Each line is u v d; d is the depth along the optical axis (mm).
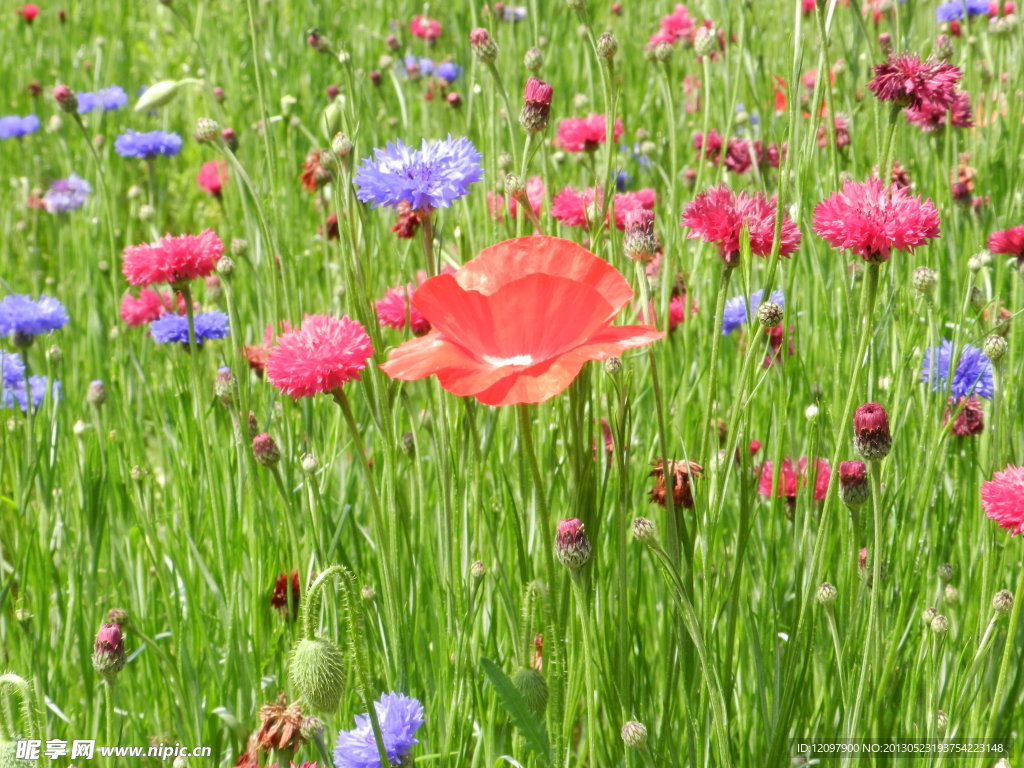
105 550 1233
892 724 1079
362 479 1192
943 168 1308
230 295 1111
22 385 1268
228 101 2049
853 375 972
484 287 953
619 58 1932
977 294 1136
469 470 1064
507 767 1048
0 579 1206
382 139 1611
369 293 1036
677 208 1196
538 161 1336
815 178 1270
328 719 1058
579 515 980
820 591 995
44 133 2291
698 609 1010
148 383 1292
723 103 1407
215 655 1105
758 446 1126
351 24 2205
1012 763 1073
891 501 1067
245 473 1117
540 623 1094
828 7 1000
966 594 1104
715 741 1017
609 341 922
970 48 1352
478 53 1103
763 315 961
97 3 2709
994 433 1044
